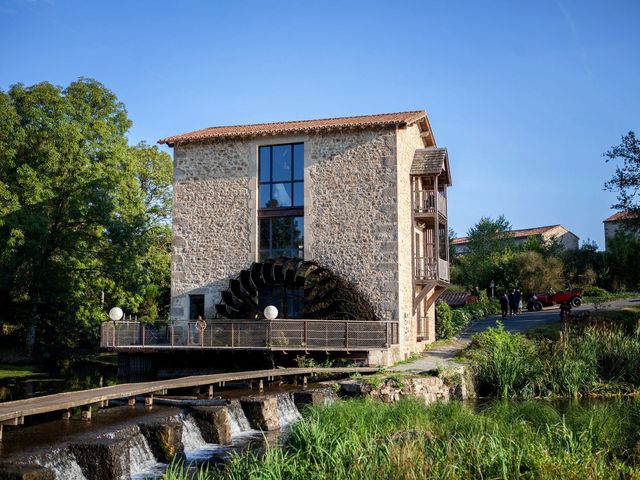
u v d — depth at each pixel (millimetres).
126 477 9891
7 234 25844
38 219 26375
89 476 9578
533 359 19375
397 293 21625
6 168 27609
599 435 10562
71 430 10758
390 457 8789
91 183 27656
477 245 54562
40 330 30547
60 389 19016
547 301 35906
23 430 10789
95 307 29172
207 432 12391
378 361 20234
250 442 12492
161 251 35688
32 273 28266
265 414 13797
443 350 24422
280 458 9406
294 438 10867
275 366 20172
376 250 21969
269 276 21453
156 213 33719
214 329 20219
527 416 12523
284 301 22641
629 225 28469
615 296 37688
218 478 9453
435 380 17703
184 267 23688
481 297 39250
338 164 22656
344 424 11609
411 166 24297
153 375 21781
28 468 8211
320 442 10047
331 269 22266
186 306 23500
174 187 24125
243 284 21906
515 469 8641
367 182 22312
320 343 19750
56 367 26297
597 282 43781
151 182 36062
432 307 26969
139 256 29359
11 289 28297
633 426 11391
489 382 18750
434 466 8625
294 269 20859
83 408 11836
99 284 28750
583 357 19391
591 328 21422
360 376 18078
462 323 30656
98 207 27266
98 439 10078
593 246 49000
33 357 28750
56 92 28734
